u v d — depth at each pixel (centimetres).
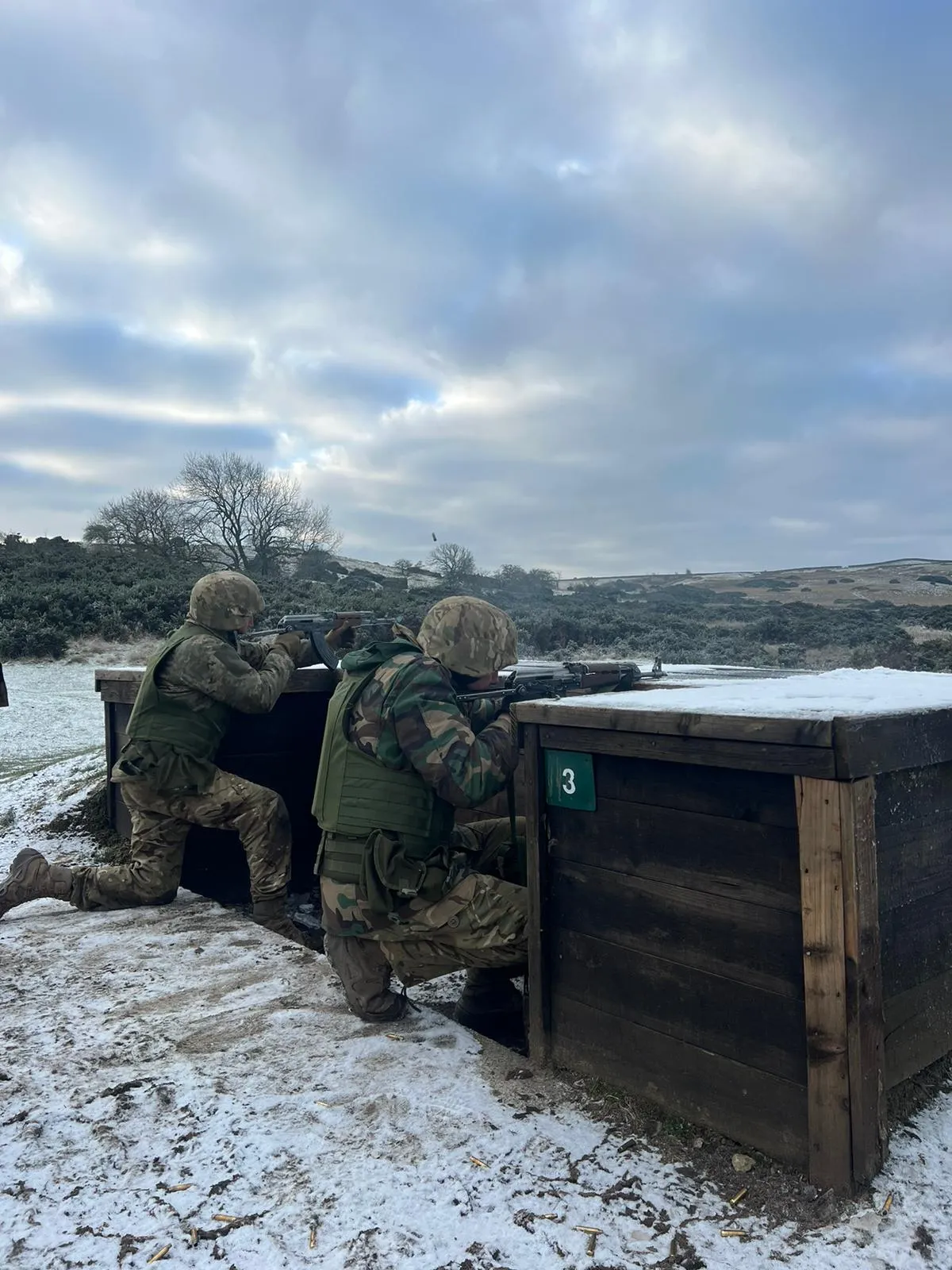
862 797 168
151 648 2081
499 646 271
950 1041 204
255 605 385
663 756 194
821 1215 166
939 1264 153
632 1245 164
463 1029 257
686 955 197
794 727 169
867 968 168
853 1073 167
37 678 1772
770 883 181
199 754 369
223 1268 162
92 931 352
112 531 4288
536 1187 182
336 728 262
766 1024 183
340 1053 241
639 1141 195
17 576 2561
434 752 242
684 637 2317
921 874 192
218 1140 200
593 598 4241
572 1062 225
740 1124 188
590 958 219
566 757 221
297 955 320
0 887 366
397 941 253
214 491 4362
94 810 534
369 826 251
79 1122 208
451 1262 162
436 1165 189
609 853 213
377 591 3622
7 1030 259
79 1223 174
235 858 436
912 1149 183
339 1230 170
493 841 299
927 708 185
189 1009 273
